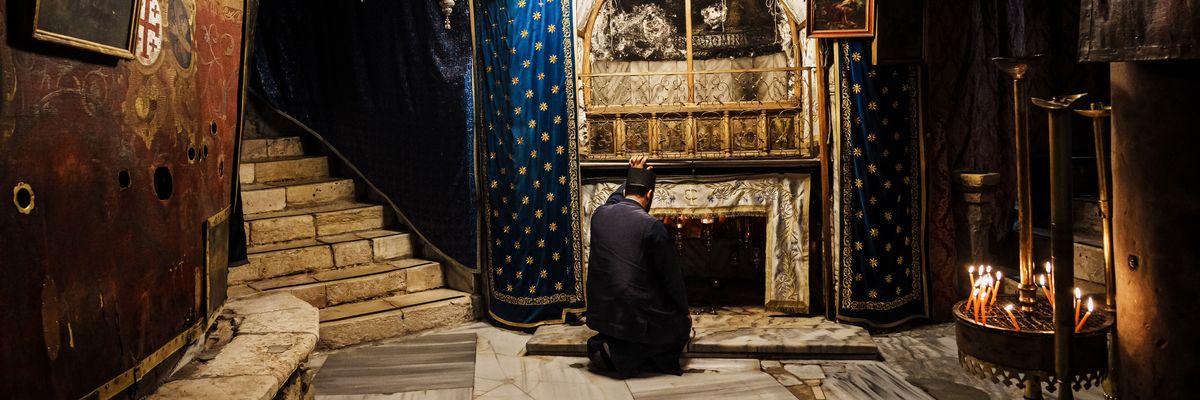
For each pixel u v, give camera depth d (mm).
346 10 6102
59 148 1929
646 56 5996
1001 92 5578
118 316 2234
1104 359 2850
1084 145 5910
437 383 4512
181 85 2678
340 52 6195
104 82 2131
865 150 5332
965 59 5316
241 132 3520
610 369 4684
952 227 5469
